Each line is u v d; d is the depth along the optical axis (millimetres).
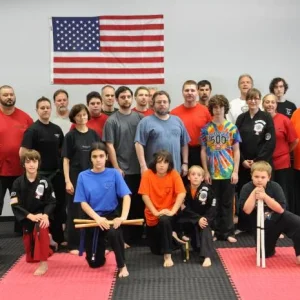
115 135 4797
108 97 5230
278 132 5211
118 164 4812
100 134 5012
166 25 6453
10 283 3779
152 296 3498
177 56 6488
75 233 4668
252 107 4953
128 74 6504
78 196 4160
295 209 5641
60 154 5004
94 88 6520
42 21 6441
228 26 6453
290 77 6508
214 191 4836
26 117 5449
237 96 6527
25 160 4164
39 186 4195
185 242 4355
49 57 6480
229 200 4848
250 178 5043
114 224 3934
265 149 4879
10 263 4340
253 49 6480
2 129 5223
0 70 6488
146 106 5266
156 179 4402
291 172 5598
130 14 6438
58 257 4520
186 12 6434
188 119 5031
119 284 3756
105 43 6469
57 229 4922
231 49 6480
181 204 4375
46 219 4039
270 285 3645
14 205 4168
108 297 3469
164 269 4105
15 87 6512
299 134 5438
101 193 4156
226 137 4777
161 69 6488
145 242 5031
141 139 4660
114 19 6441
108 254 4570
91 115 5074
